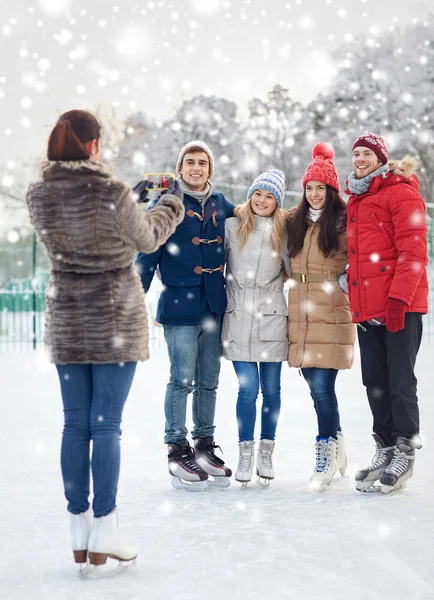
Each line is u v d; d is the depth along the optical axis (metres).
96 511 2.67
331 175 4.09
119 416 2.75
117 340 2.69
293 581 2.54
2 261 27.22
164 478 4.26
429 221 21.28
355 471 4.32
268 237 4.22
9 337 17.06
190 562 2.75
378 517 3.28
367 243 3.90
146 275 4.19
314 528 3.13
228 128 25.14
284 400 7.09
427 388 7.83
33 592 2.48
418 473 4.20
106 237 2.66
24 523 3.31
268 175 4.21
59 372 2.78
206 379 4.24
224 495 3.85
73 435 2.73
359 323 3.97
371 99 26.80
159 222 2.82
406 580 2.53
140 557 2.81
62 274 2.74
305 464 4.53
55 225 2.66
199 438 4.23
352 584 2.50
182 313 4.12
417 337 3.90
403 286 3.71
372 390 3.99
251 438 4.09
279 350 4.16
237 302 4.20
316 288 4.10
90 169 2.66
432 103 26.80
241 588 2.48
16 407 7.12
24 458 4.79
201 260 4.16
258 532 3.08
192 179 4.23
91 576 2.62
